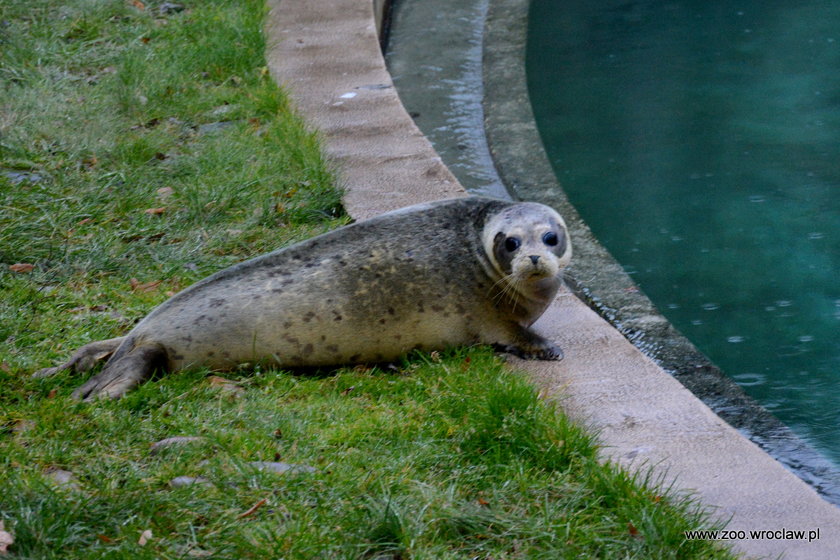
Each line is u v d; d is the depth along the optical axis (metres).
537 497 6.97
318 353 8.83
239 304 8.70
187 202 11.96
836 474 8.36
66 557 6.19
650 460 7.53
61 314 9.63
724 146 16.06
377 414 7.98
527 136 16.22
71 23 16.94
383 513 6.54
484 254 9.02
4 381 8.41
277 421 7.87
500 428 7.62
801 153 15.69
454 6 22.56
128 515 6.59
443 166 12.94
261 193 12.19
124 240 11.26
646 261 12.90
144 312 9.71
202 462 7.36
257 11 17.81
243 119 14.41
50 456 7.28
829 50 19.45
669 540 6.50
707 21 21.19
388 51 20.17
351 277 8.87
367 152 13.43
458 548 6.46
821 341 11.05
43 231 11.08
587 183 15.05
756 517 6.92
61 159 12.84
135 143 13.16
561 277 9.13
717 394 9.55
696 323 11.52
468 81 18.77
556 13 22.19
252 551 6.28
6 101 13.99
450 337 9.03
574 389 8.53
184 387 8.36
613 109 17.50
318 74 16.02
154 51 16.20
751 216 14.05
